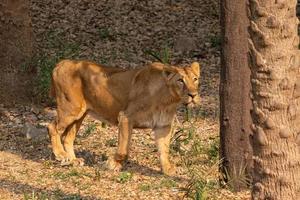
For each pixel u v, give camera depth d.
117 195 12.71
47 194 12.74
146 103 13.82
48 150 15.55
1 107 18.47
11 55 18.81
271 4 9.07
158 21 24.92
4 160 14.82
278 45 9.12
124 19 25.08
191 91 13.35
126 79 14.08
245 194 12.59
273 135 9.25
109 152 15.48
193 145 15.11
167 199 12.48
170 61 22.17
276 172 9.31
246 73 12.36
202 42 23.42
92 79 14.30
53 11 25.61
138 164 14.63
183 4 25.94
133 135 16.56
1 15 18.70
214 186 12.86
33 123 17.69
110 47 23.33
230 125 12.55
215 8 25.59
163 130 14.07
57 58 21.34
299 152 9.31
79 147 15.82
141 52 23.03
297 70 9.20
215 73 21.22
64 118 14.54
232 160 12.63
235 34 12.24
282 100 9.18
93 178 13.60
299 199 9.35
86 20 25.08
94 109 14.58
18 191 12.94
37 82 19.11
